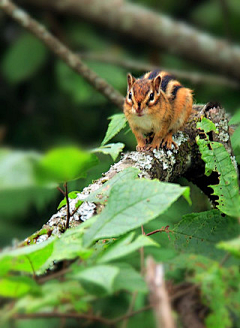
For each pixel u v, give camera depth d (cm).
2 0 608
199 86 602
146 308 490
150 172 575
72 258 554
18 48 613
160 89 584
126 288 494
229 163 564
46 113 621
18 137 620
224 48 610
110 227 532
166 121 580
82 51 620
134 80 588
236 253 483
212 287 506
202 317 512
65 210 567
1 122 621
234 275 518
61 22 619
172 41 611
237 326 534
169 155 577
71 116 620
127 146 601
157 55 613
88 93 609
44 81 621
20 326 511
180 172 579
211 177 580
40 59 612
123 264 542
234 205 561
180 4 617
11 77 612
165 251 557
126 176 561
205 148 565
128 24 612
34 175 426
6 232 593
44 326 519
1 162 421
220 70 611
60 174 463
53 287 481
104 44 618
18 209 591
